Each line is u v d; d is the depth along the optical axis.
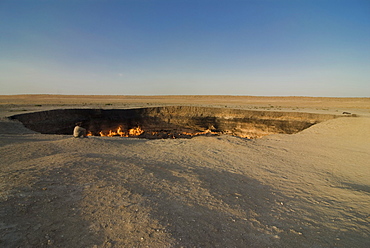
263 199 5.68
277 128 32.31
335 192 6.60
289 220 4.53
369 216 4.92
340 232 4.14
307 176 8.49
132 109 38.31
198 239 3.33
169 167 8.09
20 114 24.31
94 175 5.73
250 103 68.31
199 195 5.30
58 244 2.88
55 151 10.59
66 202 4.09
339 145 15.59
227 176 7.70
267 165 10.12
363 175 8.89
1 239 2.78
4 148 10.45
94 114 34.19
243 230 3.87
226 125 36.28
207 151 13.08
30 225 3.21
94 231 3.26
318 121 29.50
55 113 29.66
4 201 3.73
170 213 4.08
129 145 14.42
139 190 5.07
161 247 2.96
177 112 39.59
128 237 3.15
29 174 5.25
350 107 50.78
